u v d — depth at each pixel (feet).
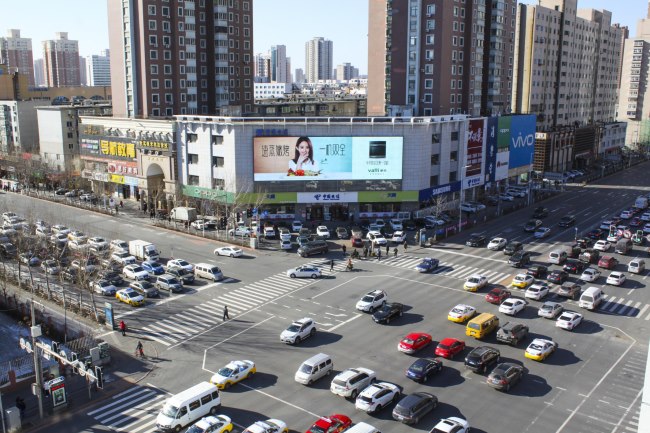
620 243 276.21
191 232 309.83
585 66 636.48
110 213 353.51
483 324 174.81
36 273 242.99
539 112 557.33
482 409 135.03
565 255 260.01
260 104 492.13
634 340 175.94
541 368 156.46
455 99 396.57
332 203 331.36
